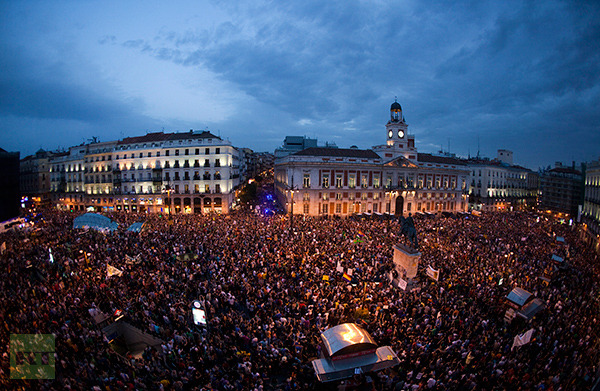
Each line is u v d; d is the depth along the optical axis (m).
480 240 44.22
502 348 19.67
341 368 14.90
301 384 16.34
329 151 71.62
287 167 68.06
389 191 72.81
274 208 79.25
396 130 76.19
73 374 16.56
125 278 27.38
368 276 29.89
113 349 20.44
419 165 77.94
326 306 23.75
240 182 99.12
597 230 53.91
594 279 30.83
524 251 38.91
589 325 21.61
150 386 16.06
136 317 22.88
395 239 43.06
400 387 15.86
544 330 21.16
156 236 40.94
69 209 82.50
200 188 71.62
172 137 77.81
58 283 25.92
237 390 15.40
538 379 16.53
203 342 19.45
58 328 19.91
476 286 27.55
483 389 16.03
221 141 70.94
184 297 24.91
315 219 60.66
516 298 22.55
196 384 16.53
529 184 116.94
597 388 16.05
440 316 22.64
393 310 23.42
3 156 58.81
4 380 15.44
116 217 58.69
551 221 75.38
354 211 70.69
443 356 18.69
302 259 32.72
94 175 81.19
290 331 20.52
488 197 96.56
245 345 19.33
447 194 81.38
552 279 30.50
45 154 100.06
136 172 75.00
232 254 34.38
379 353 16.02
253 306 23.55
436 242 41.69
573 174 103.00
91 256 32.31
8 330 19.05
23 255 33.25
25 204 84.00
